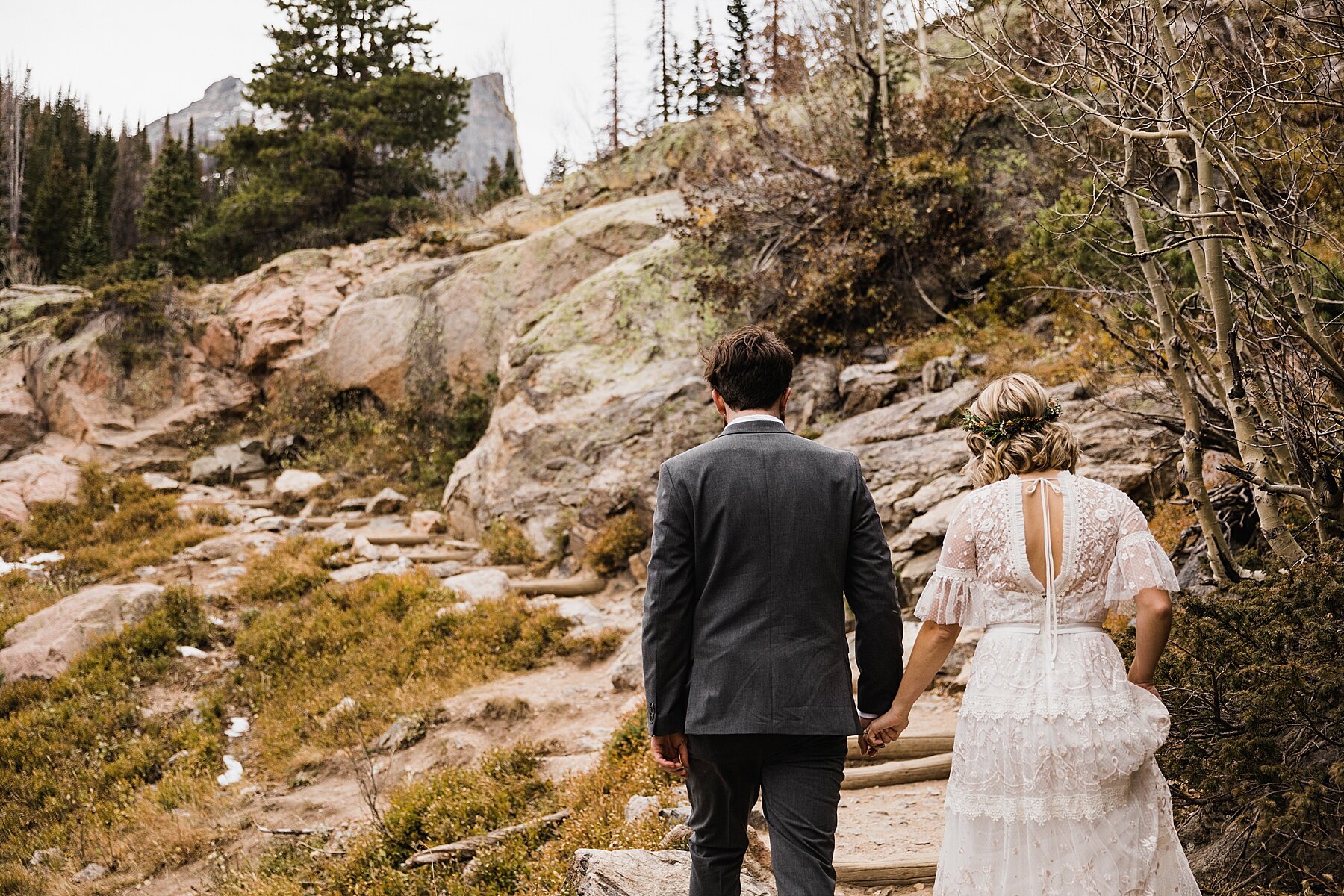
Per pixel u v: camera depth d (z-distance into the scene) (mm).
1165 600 2428
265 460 18141
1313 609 3152
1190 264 7473
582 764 7141
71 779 8734
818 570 2486
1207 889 3289
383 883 6043
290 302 19688
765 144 13422
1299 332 4215
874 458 9305
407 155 26953
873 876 4309
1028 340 10555
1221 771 3111
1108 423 8023
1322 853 3078
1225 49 4656
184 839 7594
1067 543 2539
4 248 35781
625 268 14844
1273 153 4320
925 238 12203
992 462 2705
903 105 13039
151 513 15336
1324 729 3053
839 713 2420
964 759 2580
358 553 13453
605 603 11242
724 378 2725
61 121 63438
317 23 27406
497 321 17578
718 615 2471
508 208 24656
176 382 19062
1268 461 4305
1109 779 2418
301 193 26109
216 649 10977
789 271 13047
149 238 42875
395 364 18141
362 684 9695
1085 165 5047
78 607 11250
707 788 2561
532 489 13156
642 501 11781
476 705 8828
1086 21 4539
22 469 16359
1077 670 2488
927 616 2682
